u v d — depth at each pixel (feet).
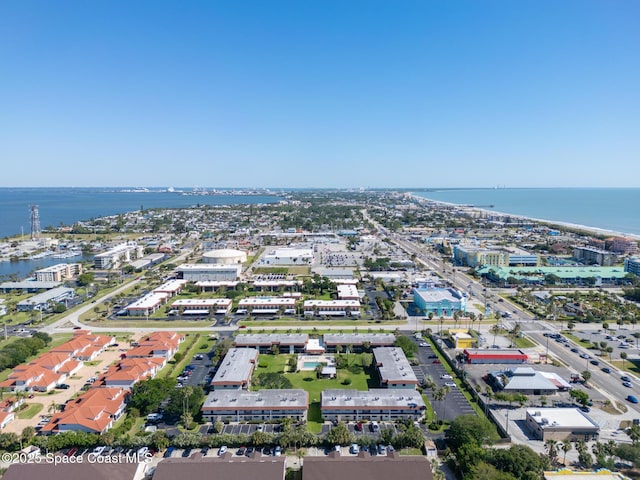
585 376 526.57
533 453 366.22
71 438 400.06
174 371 565.94
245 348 599.57
